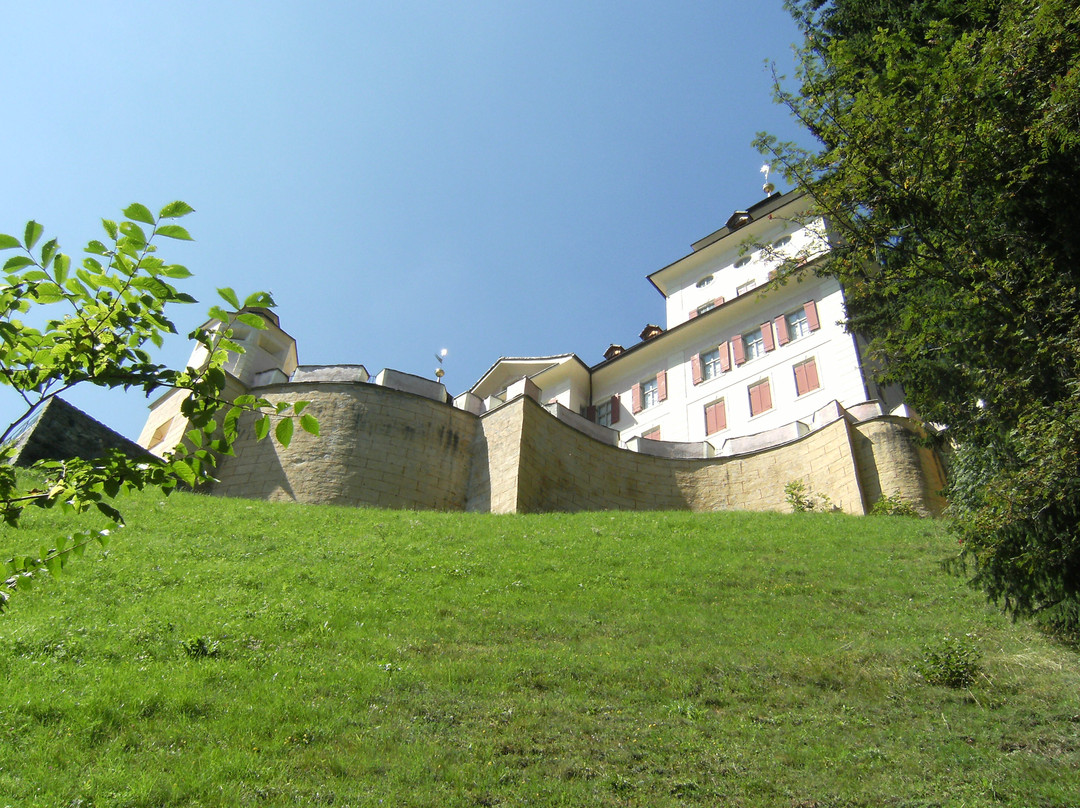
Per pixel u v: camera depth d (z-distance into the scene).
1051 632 13.55
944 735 10.47
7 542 16.28
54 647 11.57
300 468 28.86
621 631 14.20
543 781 9.30
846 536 21.12
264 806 8.43
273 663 11.93
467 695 11.33
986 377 13.12
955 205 13.50
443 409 31.75
